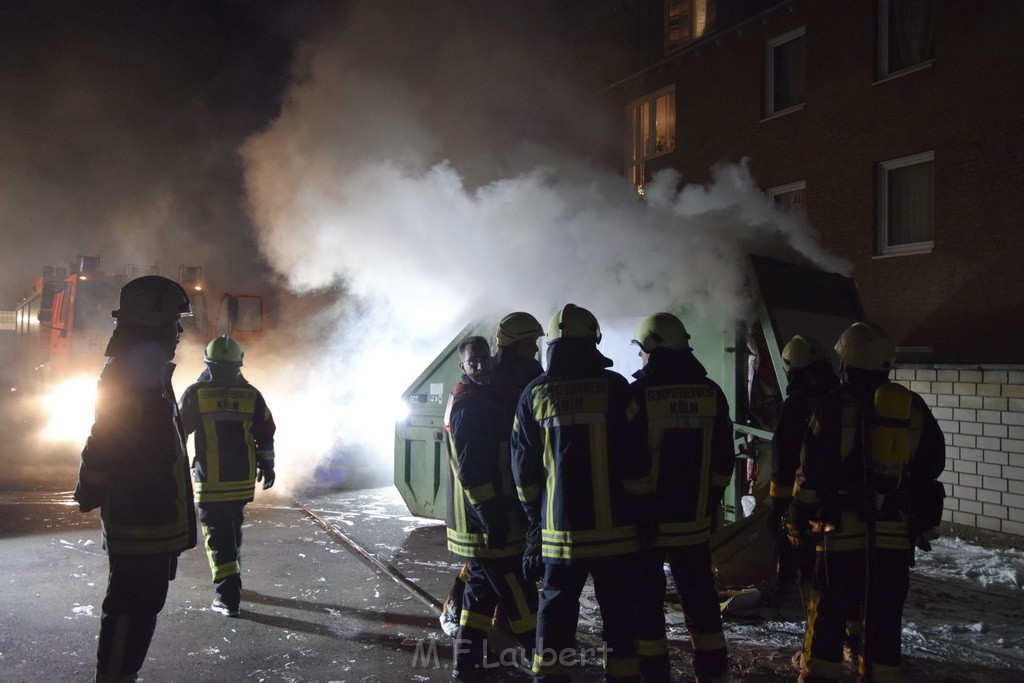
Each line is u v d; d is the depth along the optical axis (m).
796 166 12.59
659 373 3.66
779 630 4.56
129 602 3.14
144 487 3.18
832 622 3.35
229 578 4.68
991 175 10.05
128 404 3.15
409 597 5.09
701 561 3.54
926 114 10.80
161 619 4.60
